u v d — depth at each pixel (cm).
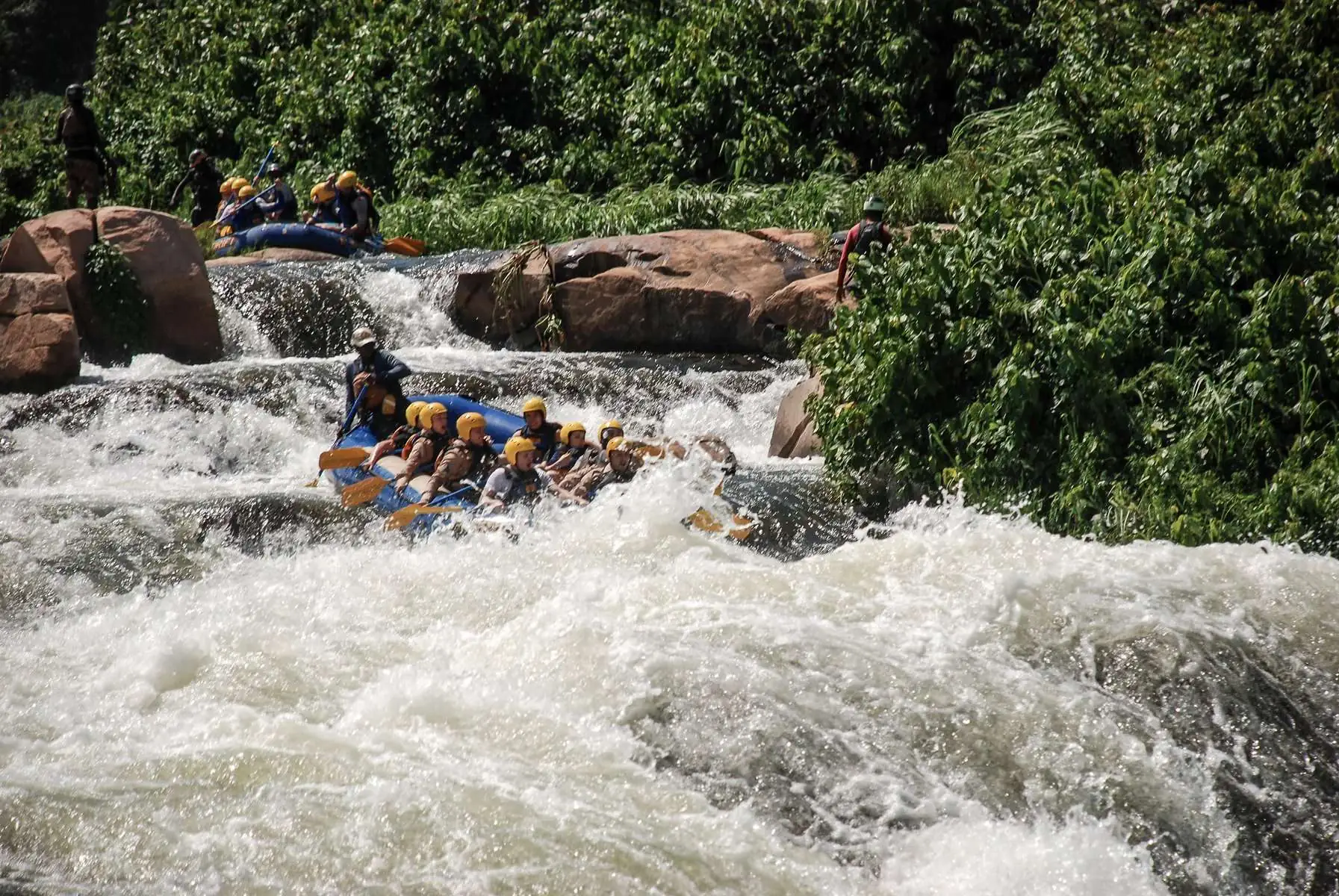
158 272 4512
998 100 6531
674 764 1956
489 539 2797
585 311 4897
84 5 13488
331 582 2594
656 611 2369
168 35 9438
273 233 6050
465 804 1812
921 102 6869
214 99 8644
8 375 4000
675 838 1792
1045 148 5178
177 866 1678
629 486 2967
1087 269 3234
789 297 4594
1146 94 4619
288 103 8006
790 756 1945
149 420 3753
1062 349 3006
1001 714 2038
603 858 1719
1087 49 5528
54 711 2109
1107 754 1970
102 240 4484
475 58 7488
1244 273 3138
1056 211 3425
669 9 7844
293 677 2205
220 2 9262
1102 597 2356
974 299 3225
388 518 2914
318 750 1945
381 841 1731
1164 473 2822
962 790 1908
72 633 2419
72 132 6144
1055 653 2200
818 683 2102
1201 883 1797
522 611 2419
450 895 1638
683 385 4334
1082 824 1862
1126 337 3023
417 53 7606
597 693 2103
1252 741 2016
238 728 2025
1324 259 3131
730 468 3191
